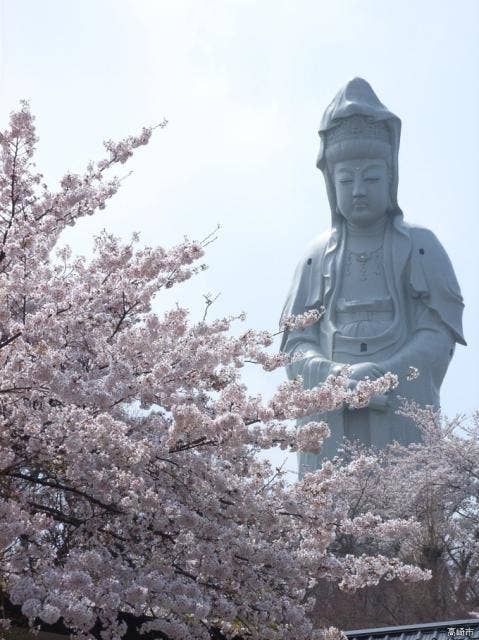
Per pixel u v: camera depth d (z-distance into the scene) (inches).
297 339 3189.0
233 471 641.0
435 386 3046.3
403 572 647.1
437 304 3127.5
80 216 716.7
